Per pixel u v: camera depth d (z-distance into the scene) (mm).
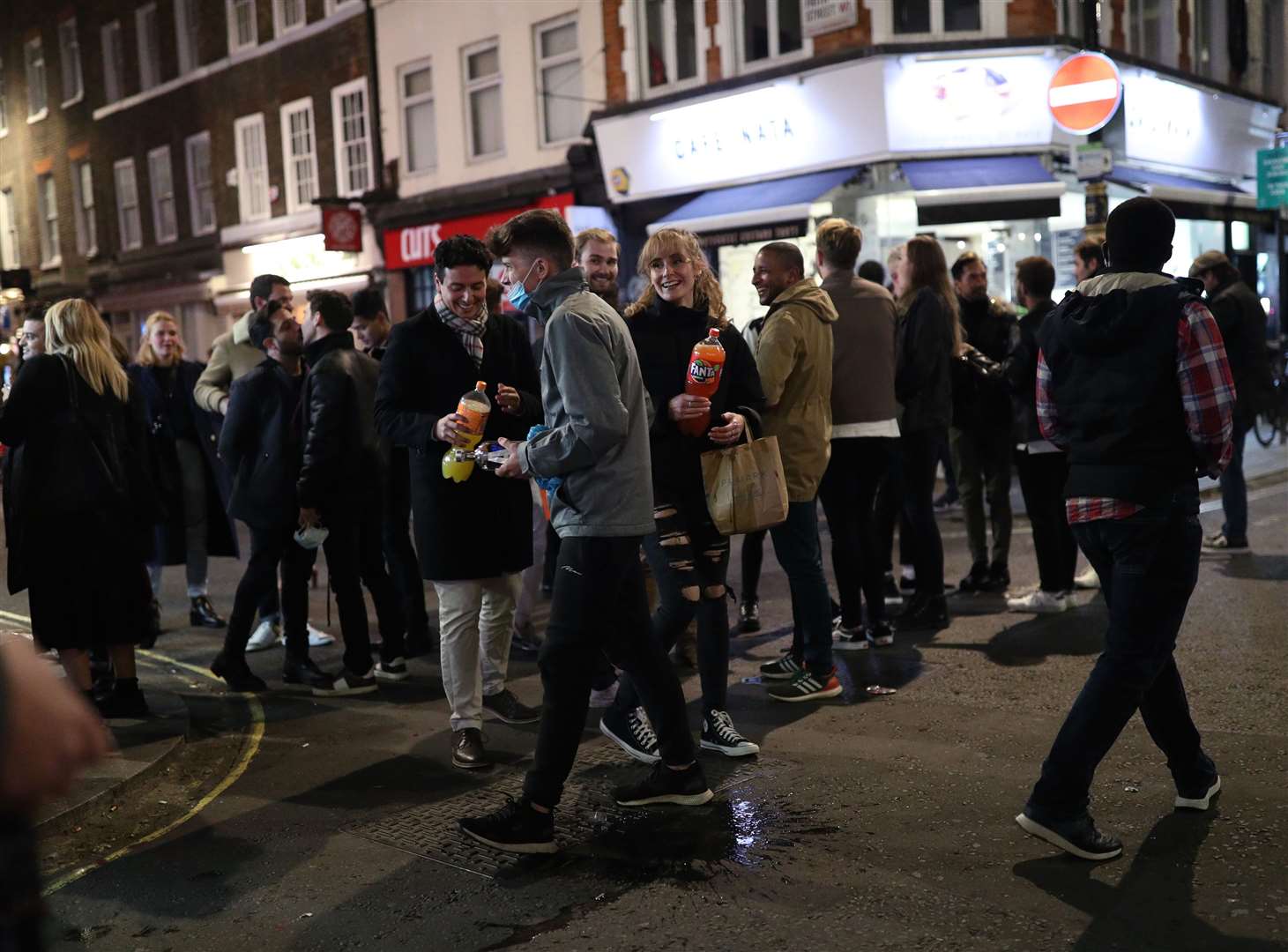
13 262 30094
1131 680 3352
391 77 19344
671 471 4375
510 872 3580
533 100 17234
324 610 8109
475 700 4637
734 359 4523
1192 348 3277
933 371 6176
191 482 7551
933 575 6367
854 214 14109
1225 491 8039
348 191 20578
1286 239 18828
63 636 5219
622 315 4496
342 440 5543
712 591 4504
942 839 3641
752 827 3824
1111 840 3432
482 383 4488
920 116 13445
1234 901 3119
